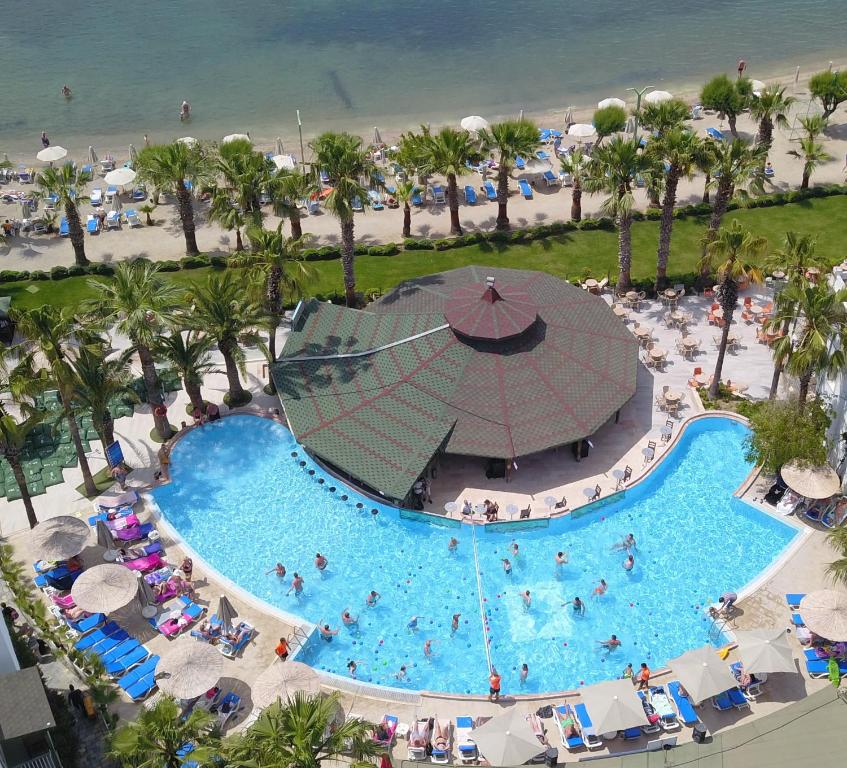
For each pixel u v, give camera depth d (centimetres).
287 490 4688
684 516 4516
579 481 4684
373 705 3619
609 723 3350
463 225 7006
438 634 3972
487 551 4350
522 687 3734
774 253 5059
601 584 4144
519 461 4816
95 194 7381
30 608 4009
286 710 2945
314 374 4975
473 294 5191
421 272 6400
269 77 10431
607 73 10431
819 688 3628
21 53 11075
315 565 4288
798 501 4453
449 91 10044
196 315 4806
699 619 4003
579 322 5212
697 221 6925
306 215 7188
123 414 5169
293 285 5119
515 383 4781
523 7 12606
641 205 7156
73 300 6109
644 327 5678
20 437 4100
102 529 4294
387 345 5012
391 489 4416
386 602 4122
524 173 7750
